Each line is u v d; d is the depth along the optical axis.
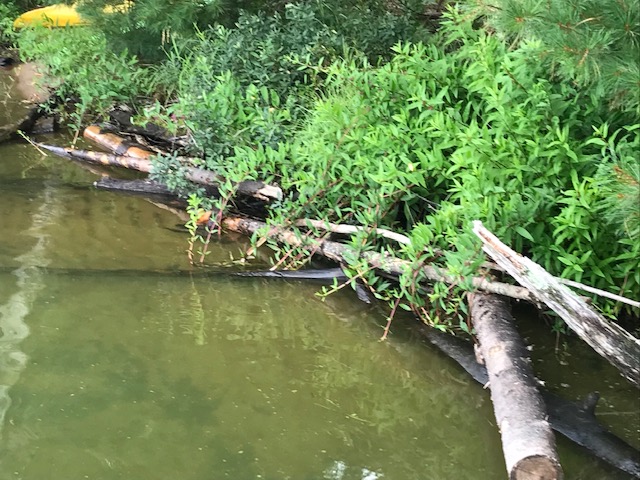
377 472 2.79
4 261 4.27
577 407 3.08
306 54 5.70
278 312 3.97
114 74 6.84
